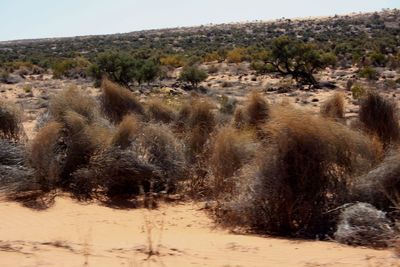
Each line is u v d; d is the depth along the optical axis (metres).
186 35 152.25
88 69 51.00
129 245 8.03
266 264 7.11
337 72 60.00
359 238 8.33
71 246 7.88
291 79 55.12
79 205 11.40
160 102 17.42
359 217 8.65
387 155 10.93
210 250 7.83
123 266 6.86
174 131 15.46
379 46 79.00
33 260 7.11
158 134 13.07
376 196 9.67
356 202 9.44
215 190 11.75
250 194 9.84
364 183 9.79
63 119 13.84
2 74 61.72
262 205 9.70
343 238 8.44
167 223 10.20
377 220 8.58
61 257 7.28
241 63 73.81
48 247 7.81
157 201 12.01
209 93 43.31
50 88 51.16
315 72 56.72
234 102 28.80
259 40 119.06
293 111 9.96
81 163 12.88
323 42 98.56
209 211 11.16
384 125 13.62
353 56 67.50
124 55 52.25
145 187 12.60
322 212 9.52
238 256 7.51
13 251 7.56
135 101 17.28
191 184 12.91
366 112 13.88
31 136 15.94
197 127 14.31
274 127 9.79
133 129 13.10
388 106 13.83
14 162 12.56
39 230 9.20
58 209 10.94
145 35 165.38
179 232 9.43
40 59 90.06
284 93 44.47
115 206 11.53
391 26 135.25
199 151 13.82
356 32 124.69
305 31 139.12
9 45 157.75
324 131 9.71
